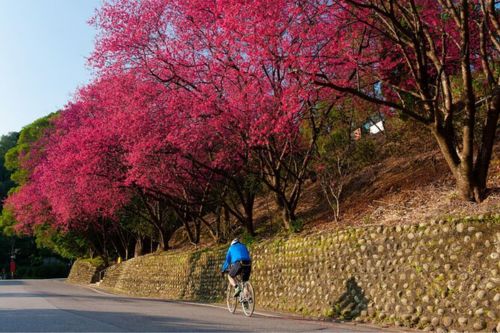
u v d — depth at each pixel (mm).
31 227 38531
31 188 34062
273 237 18031
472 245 9594
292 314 13312
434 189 14539
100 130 21672
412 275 10492
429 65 16250
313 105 16578
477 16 15031
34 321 9719
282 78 14945
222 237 24344
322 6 13469
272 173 18797
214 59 15898
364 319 11102
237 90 16078
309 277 14016
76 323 9383
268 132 15375
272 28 12859
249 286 12227
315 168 17359
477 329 8531
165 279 25500
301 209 22266
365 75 16062
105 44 17547
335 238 13414
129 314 11539
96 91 25484
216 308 14891
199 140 17891
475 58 15930
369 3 12562
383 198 16734
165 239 31078
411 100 17094
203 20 15898
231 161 19828
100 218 39531
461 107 16141
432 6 15297
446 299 9438
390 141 20078
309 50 14117
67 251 50781
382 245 11742
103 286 38312
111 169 23016
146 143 17922
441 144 12547
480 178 12102
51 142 33656
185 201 23781
